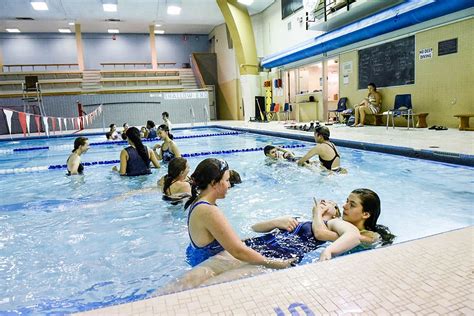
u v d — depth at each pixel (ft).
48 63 80.94
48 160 26.45
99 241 9.68
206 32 84.23
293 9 49.73
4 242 9.80
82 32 81.00
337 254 6.71
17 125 55.93
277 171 17.57
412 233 9.18
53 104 58.08
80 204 13.41
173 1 57.67
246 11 57.36
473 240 5.81
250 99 59.16
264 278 4.88
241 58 57.88
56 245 9.52
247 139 34.45
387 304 4.14
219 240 7.01
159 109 63.31
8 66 74.28
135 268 7.93
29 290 7.09
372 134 26.11
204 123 60.80
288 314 4.04
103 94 60.39
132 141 17.71
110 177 18.12
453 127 28.60
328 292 4.45
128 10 61.36
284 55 49.93
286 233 8.45
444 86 28.89
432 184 13.93
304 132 32.53
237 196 13.48
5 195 15.31
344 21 39.24
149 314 4.16
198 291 4.64
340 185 14.49
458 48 27.45
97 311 4.30
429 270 4.87
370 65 36.78
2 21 67.77
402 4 30.37
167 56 85.87
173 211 12.06
